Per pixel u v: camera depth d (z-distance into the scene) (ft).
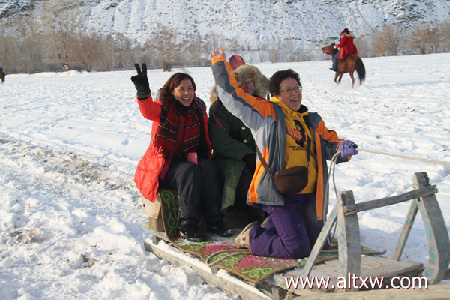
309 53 244.22
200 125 14.01
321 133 12.04
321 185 11.40
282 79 11.48
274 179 11.12
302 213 11.62
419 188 9.78
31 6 385.09
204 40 351.46
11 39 190.08
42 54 182.80
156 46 204.33
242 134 14.12
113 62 188.34
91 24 385.91
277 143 11.21
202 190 13.41
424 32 173.78
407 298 8.17
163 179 13.52
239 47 303.89
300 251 11.09
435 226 9.76
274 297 10.44
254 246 11.61
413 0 410.11
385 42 183.32
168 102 13.46
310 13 393.09
